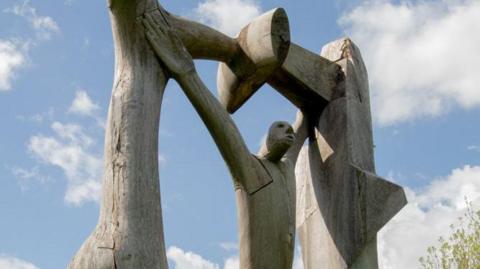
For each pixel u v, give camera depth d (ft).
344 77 26.12
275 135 22.50
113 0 19.90
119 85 19.81
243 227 21.70
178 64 20.58
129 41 20.21
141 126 19.34
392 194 24.09
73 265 17.87
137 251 17.89
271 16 23.32
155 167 19.25
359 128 25.46
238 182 21.83
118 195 18.53
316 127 26.20
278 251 21.66
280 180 22.41
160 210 18.93
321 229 25.05
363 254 23.90
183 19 21.58
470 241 41.70
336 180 24.95
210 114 20.90
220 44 22.98
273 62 23.15
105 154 19.30
